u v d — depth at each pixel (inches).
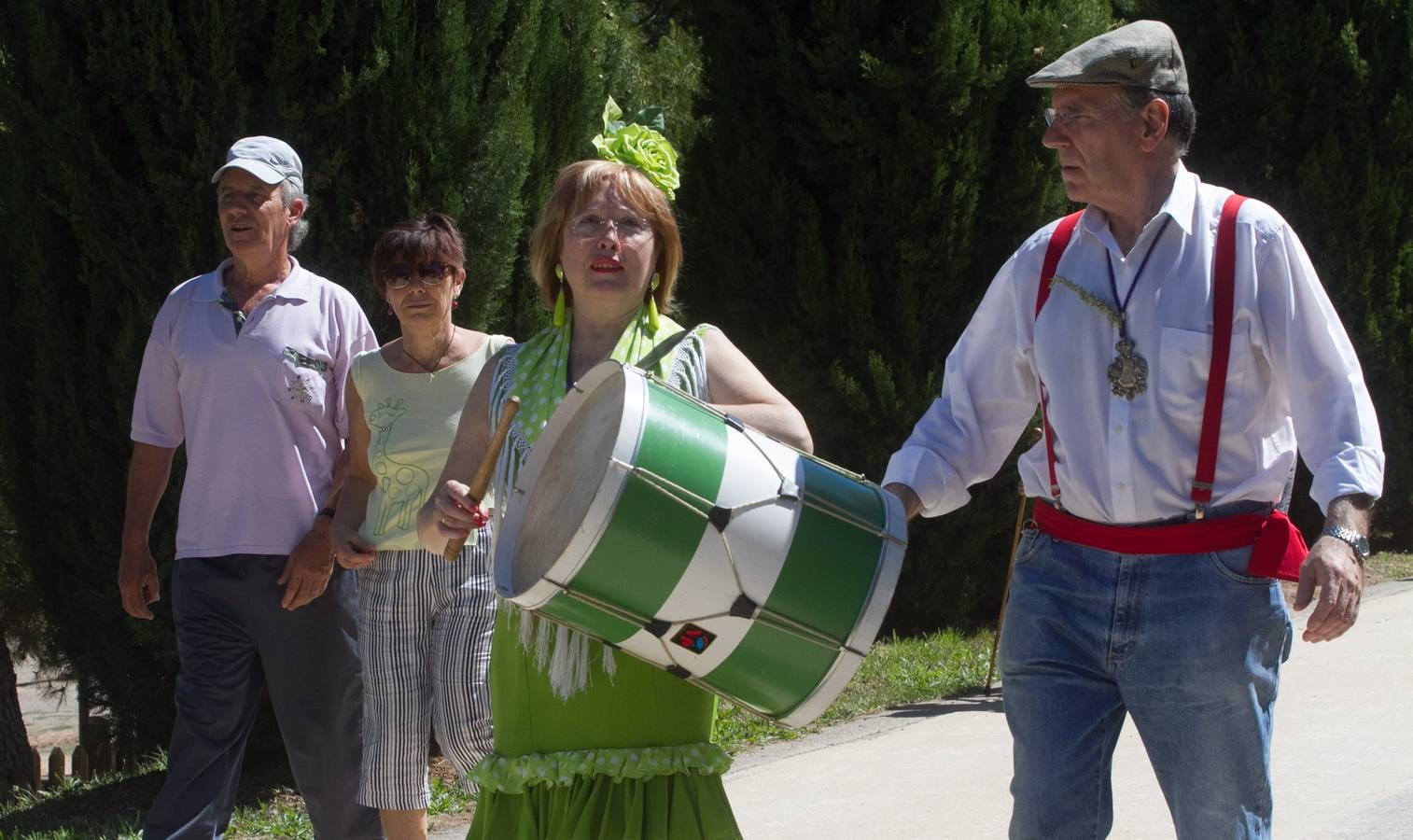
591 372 115.8
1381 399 421.7
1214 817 113.5
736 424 114.7
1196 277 112.6
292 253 244.2
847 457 344.2
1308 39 405.1
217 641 173.5
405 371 173.8
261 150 177.5
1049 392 118.2
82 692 280.1
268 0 237.5
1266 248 111.7
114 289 243.6
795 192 341.1
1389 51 405.7
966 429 127.0
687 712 121.3
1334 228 410.3
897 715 272.1
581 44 287.4
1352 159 408.5
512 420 125.6
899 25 329.4
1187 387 112.2
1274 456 113.1
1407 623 313.4
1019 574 121.3
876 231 337.7
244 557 172.4
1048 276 119.0
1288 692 258.2
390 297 173.2
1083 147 114.4
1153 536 113.2
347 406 176.2
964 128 334.0
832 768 232.7
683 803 120.7
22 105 239.0
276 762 265.6
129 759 270.5
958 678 294.8
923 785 215.9
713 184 354.3
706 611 110.7
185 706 172.9
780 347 344.2
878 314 341.4
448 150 249.4
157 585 186.7
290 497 173.9
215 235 240.7
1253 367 112.0
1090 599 116.0
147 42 231.5
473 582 171.2
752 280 347.9
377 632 172.2
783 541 111.2
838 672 115.1
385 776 173.2
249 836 222.5
